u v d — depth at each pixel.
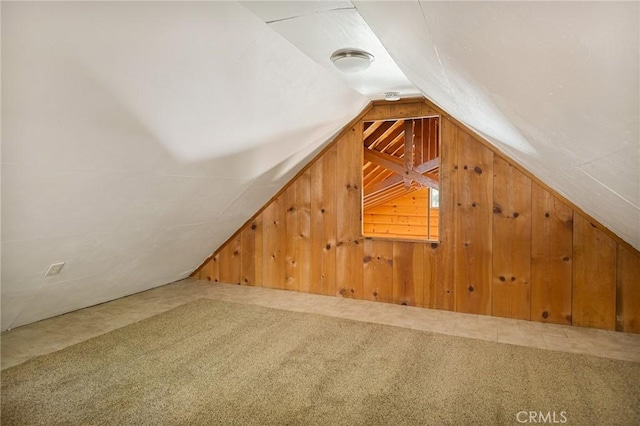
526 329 2.67
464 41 0.82
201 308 3.13
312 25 1.57
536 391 1.82
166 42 1.41
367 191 5.88
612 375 1.98
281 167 3.24
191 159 2.33
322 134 3.13
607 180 1.23
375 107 3.27
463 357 2.20
